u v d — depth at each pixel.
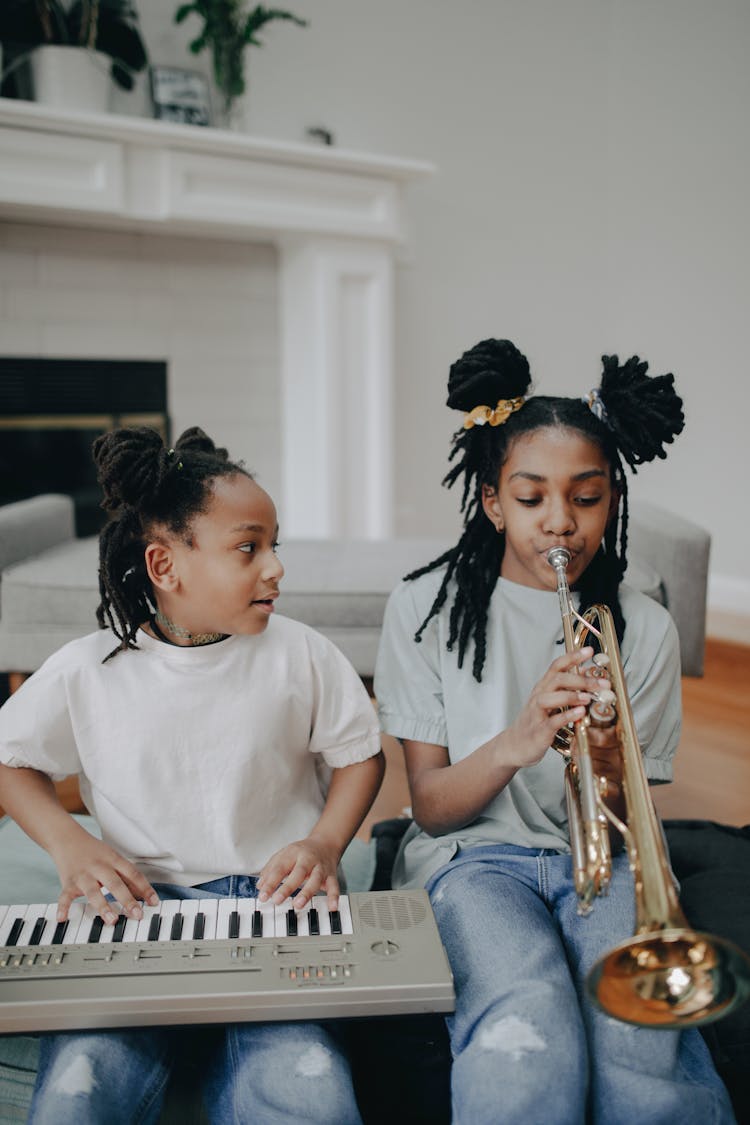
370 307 3.32
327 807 1.12
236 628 1.07
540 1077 0.81
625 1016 0.74
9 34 2.72
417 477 3.91
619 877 1.05
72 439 3.11
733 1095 1.04
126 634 1.07
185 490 1.04
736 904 1.21
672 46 3.92
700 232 3.90
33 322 2.98
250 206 2.98
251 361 3.37
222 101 3.12
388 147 3.64
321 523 3.35
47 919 0.95
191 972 0.87
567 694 0.96
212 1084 0.94
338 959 0.89
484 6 3.79
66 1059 0.86
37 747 1.06
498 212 3.95
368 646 2.08
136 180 2.82
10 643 2.05
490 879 1.06
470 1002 0.92
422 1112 1.02
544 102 4.00
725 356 3.87
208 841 1.07
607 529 1.23
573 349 4.25
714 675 3.01
